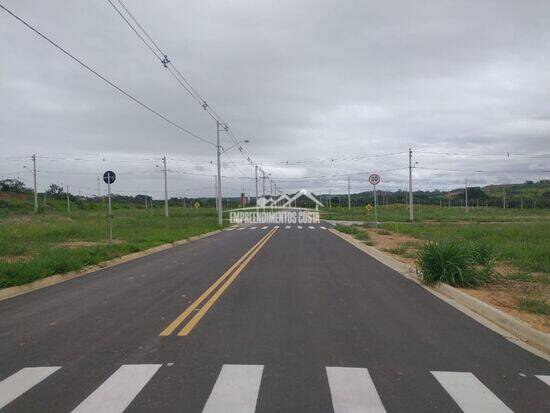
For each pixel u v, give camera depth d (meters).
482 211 81.12
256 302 10.14
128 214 69.00
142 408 4.83
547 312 9.18
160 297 10.72
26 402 5.00
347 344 7.16
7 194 89.75
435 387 5.50
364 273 14.60
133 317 8.83
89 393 5.23
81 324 8.33
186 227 38.16
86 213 68.81
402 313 9.32
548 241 21.78
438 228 33.22
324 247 23.48
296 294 11.07
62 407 4.87
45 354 6.64
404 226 35.94
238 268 15.53
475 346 7.20
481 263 14.54
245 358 6.43
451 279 11.88
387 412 4.81
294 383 5.53
